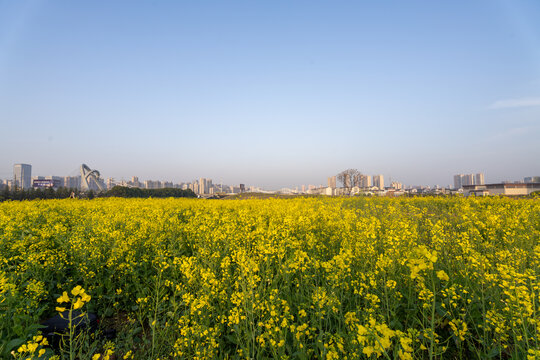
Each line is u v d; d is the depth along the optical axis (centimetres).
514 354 302
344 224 725
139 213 1153
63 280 593
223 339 388
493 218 696
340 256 402
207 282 404
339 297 397
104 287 559
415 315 386
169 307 465
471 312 365
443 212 1138
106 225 782
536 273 400
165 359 360
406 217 994
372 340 214
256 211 1202
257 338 320
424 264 208
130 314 504
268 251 463
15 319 371
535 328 262
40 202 1745
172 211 1274
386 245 563
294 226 756
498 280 341
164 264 503
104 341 409
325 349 278
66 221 1118
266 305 346
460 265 444
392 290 394
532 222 787
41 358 316
